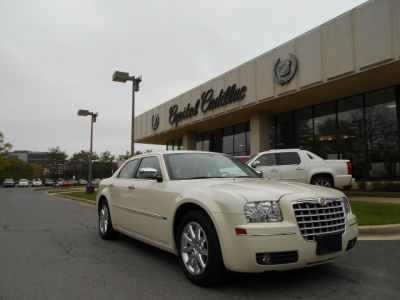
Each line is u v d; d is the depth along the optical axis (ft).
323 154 55.31
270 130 65.87
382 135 47.24
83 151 270.67
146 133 101.14
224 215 10.60
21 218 31.89
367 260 14.55
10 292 11.09
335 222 11.15
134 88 48.75
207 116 69.26
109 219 19.70
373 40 39.04
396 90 45.85
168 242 13.46
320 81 45.50
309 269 13.26
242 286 11.41
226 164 16.65
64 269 13.75
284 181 13.98
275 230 10.00
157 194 14.30
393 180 45.60
